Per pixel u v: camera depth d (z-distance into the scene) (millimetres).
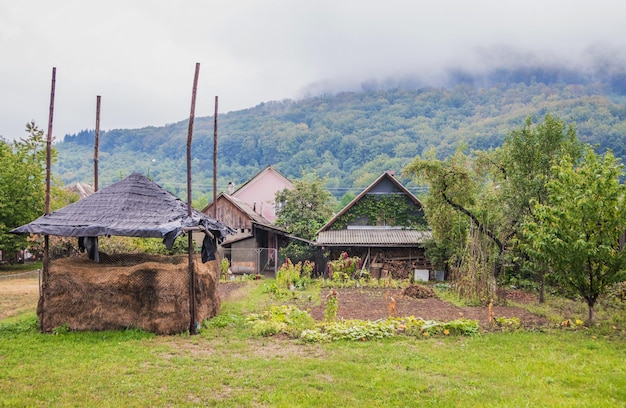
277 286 24016
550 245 14711
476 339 12680
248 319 14766
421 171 22984
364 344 12023
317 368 9703
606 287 15047
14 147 34594
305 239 36906
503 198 21156
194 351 11164
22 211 32688
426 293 21562
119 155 111562
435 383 8906
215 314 15453
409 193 33406
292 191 40094
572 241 14438
